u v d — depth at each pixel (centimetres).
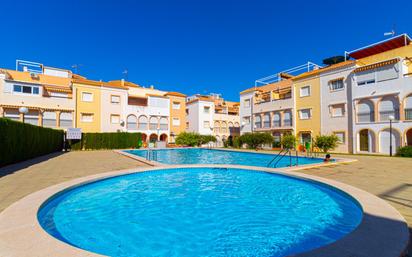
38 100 2572
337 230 429
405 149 1678
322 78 2459
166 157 2000
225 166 1012
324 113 2422
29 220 368
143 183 821
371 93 2014
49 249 274
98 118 2998
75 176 805
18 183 681
